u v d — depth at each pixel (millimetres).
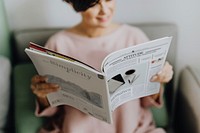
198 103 1097
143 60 910
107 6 1029
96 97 882
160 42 881
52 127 1157
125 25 1147
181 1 1309
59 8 1308
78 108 1001
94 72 806
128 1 1307
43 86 990
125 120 1091
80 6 1021
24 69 1244
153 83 1008
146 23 1334
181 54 1445
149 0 1309
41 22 1338
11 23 1327
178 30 1347
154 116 1244
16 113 1161
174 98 1431
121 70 902
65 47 1122
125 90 974
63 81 926
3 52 1287
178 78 1348
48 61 887
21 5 1288
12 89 1289
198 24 1363
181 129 1309
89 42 1107
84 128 1095
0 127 1194
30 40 1267
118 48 1109
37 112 1116
